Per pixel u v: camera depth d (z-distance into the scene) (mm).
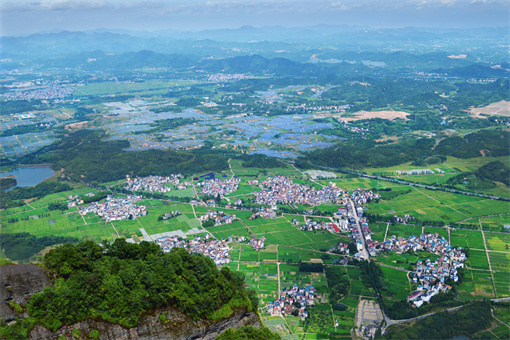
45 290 195750
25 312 192875
